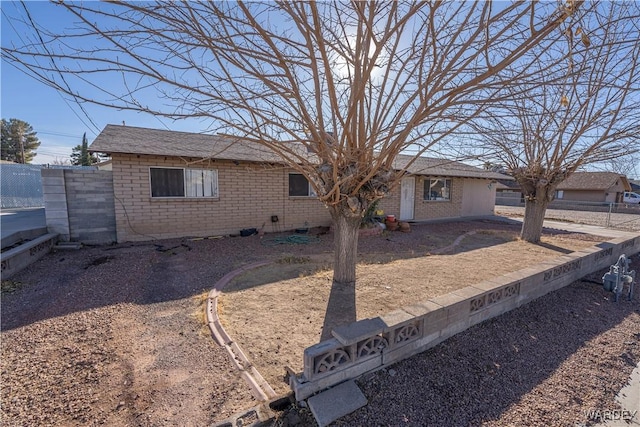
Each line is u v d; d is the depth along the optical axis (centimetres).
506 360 295
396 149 333
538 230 849
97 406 216
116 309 376
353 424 208
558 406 243
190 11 235
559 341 338
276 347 286
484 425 218
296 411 212
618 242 670
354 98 286
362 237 895
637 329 383
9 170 1532
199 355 278
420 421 216
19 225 750
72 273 514
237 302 390
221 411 210
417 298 396
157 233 792
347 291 420
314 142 348
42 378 244
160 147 791
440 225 1239
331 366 231
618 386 273
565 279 493
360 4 240
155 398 223
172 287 455
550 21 209
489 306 357
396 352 269
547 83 250
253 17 244
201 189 847
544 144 719
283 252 691
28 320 343
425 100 269
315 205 1045
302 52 291
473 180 1564
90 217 730
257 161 853
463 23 238
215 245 757
